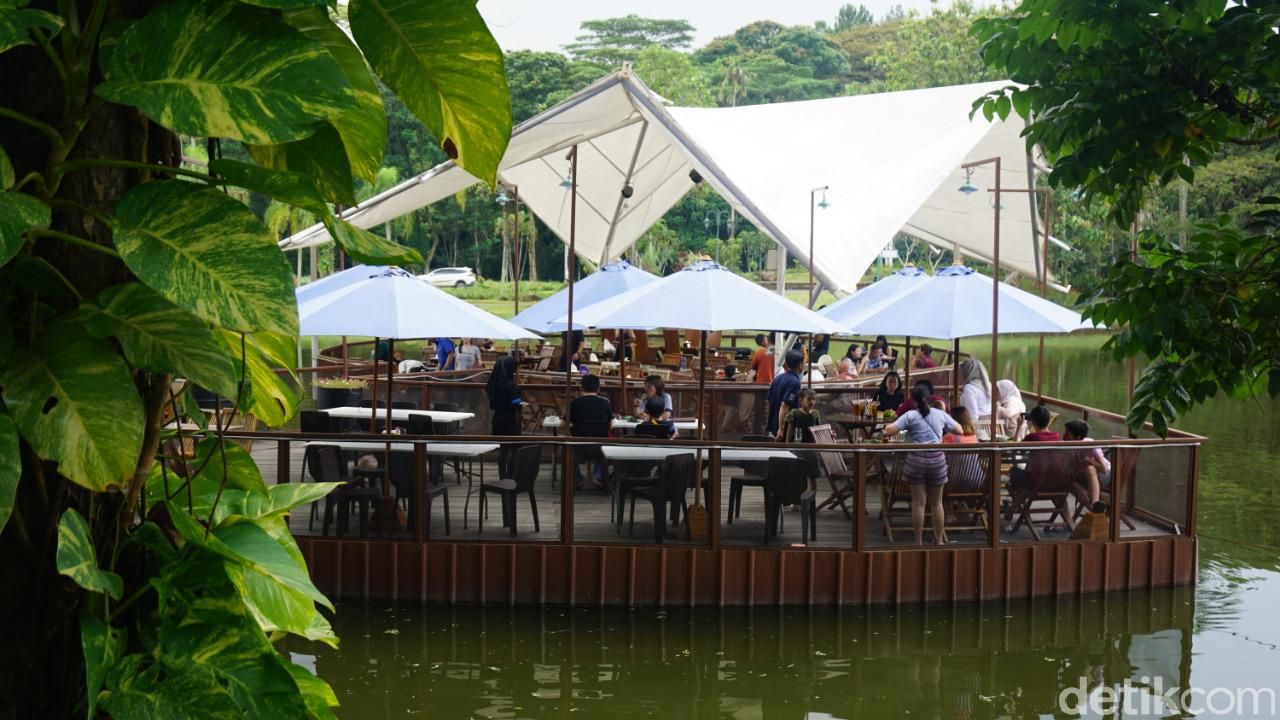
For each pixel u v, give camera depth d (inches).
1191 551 445.1
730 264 2923.2
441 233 2817.4
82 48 63.5
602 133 711.7
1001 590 424.8
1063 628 402.6
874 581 415.5
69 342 63.3
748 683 345.4
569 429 465.7
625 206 972.6
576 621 397.7
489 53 70.4
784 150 673.0
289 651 365.7
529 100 2883.9
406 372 760.3
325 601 75.6
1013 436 545.6
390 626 390.0
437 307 493.7
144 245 58.5
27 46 67.4
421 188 674.8
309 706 79.4
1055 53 166.6
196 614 71.0
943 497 425.1
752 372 724.7
